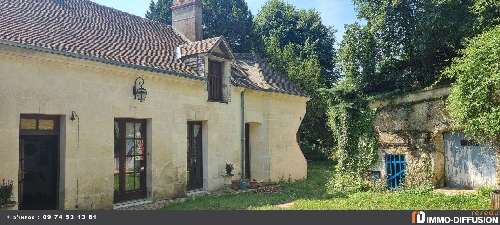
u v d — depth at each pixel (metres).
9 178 9.23
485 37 10.64
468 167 15.30
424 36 16.45
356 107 16.45
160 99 13.00
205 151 14.83
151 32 16.27
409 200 11.55
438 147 15.70
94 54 11.20
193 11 17.83
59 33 11.55
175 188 13.42
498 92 10.05
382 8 17.34
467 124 10.70
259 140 17.45
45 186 10.40
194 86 14.26
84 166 10.78
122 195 12.01
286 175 18.36
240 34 32.03
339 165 16.50
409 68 17.81
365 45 17.52
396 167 16.23
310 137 28.16
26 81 9.60
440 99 15.37
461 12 16.02
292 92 18.55
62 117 10.48
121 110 11.77
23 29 10.55
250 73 18.03
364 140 16.28
